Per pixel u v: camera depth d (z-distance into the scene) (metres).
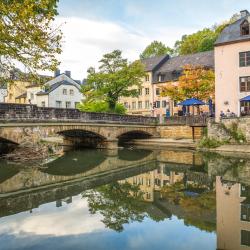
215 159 28.45
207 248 8.94
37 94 70.88
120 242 9.43
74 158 30.72
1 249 8.96
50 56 12.19
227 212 12.47
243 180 18.89
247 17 40.03
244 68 39.81
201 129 43.62
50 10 12.58
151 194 15.97
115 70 50.25
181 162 27.53
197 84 47.69
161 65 68.56
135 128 44.03
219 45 41.41
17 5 11.15
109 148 39.75
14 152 27.97
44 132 31.27
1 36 11.21
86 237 9.85
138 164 27.06
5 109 27.23
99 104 50.81
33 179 19.97
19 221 11.48
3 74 12.68
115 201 14.58
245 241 9.47
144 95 68.25
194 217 11.84
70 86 72.38
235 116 36.06
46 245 9.22
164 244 9.27
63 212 12.67
